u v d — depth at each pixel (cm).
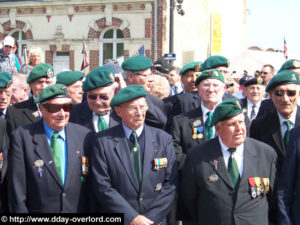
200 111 475
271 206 393
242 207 366
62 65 1773
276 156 396
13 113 481
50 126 385
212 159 381
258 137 461
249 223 364
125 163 380
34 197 371
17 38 1827
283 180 382
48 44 1758
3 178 404
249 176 372
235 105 372
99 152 385
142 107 387
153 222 372
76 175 380
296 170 380
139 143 394
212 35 1659
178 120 474
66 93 389
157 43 1661
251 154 382
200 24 1884
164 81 607
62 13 1744
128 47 1683
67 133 393
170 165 398
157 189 385
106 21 1697
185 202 395
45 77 488
